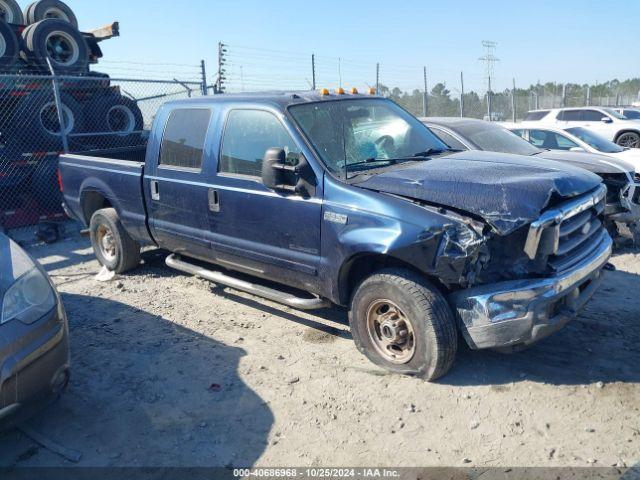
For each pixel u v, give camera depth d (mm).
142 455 3348
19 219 9156
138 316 5336
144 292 5973
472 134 7293
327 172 4152
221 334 4895
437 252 3561
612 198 6781
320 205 4133
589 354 4223
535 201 3523
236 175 4762
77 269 7004
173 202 5355
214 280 5238
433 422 3535
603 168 6777
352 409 3711
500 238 3660
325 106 4734
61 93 9914
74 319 5316
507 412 3586
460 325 3721
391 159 4543
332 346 4590
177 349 4629
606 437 3299
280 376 4152
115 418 3715
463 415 3582
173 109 5422
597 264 4000
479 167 4125
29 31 10023
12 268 3484
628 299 5215
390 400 3777
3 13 10703
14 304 3283
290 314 5270
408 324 3844
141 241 6051
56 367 3432
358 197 3939
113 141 10789
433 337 3707
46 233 8414
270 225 4512
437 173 3982
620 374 3936
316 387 3982
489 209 3545
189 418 3691
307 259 4320
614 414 3502
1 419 3135
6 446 3473
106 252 6668
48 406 3857
